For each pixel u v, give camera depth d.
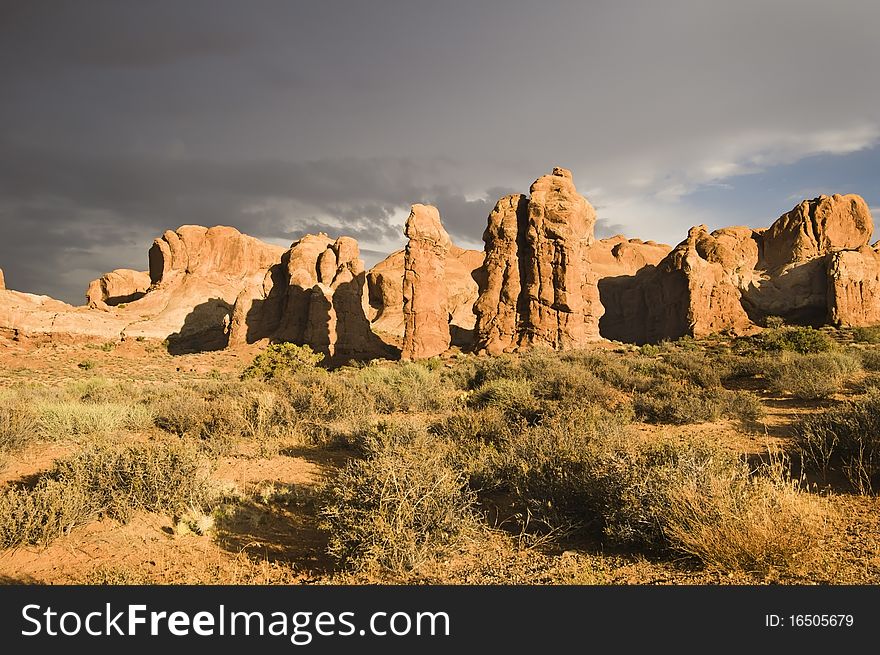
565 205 53.50
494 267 55.44
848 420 7.99
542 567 5.00
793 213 94.06
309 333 66.25
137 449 7.51
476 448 8.81
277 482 8.03
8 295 83.19
